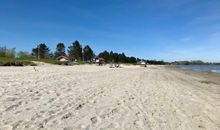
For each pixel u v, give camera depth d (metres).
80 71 32.22
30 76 19.80
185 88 18.58
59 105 9.37
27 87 13.10
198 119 8.85
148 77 28.52
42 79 17.75
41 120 7.27
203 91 17.50
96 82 18.23
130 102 11.06
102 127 7.12
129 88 15.91
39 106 8.94
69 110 8.74
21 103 9.20
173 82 23.53
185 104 11.58
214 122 8.58
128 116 8.57
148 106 10.47
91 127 7.04
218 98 14.29
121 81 20.50
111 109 9.41
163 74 38.59
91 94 12.41
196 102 12.33
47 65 50.41
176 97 13.48
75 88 14.12
